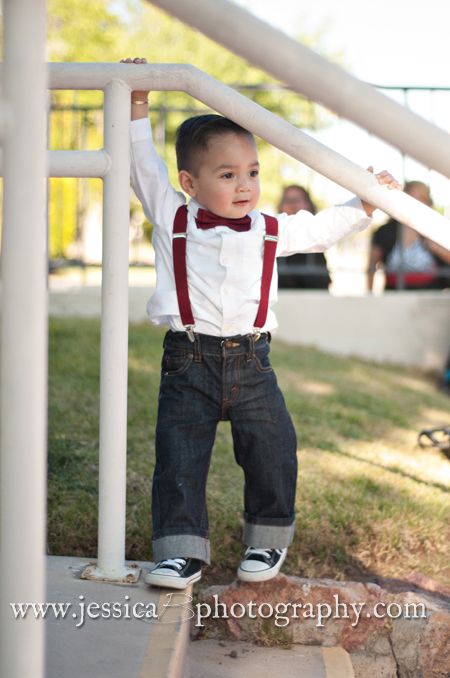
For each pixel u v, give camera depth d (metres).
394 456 3.09
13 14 1.02
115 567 1.91
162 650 1.65
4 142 1.03
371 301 5.42
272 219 1.97
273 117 1.75
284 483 1.96
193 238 1.91
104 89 1.77
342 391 4.09
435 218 1.74
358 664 1.99
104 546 1.90
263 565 1.98
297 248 1.99
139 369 3.84
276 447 1.94
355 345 5.43
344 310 5.43
